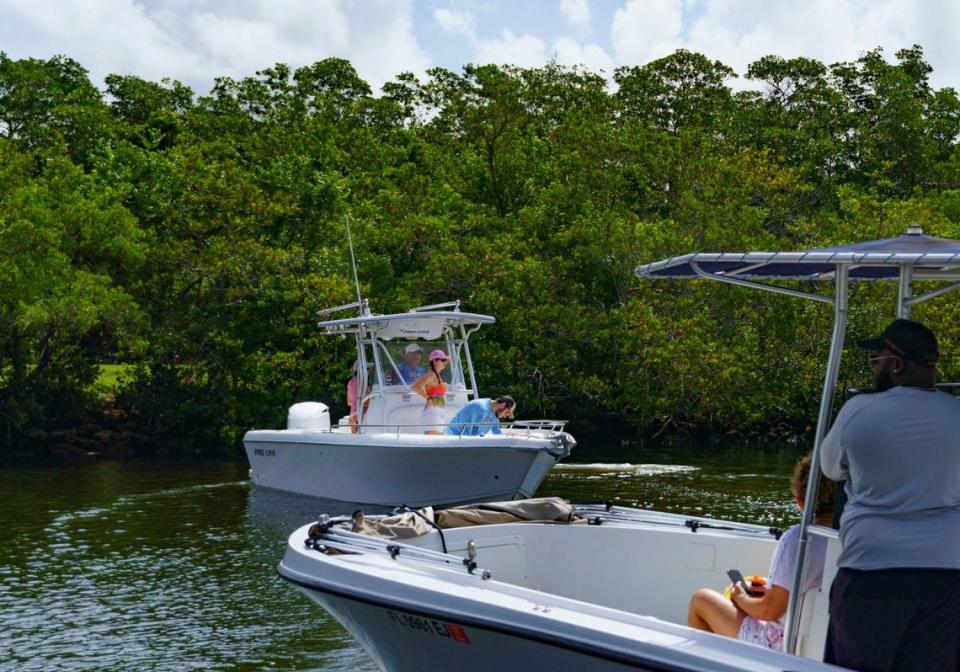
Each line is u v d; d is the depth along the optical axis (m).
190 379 28.23
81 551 12.33
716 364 26.59
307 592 6.05
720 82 56.09
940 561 3.74
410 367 15.73
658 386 28.06
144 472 21.72
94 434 27.72
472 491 14.38
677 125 54.38
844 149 52.25
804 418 29.84
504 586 5.00
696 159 35.56
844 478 4.12
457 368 16.03
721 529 6.42
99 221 27.73
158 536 13.30
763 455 24.38
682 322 27.22
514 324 28.09
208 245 29.11
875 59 59.19
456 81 50.81
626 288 29.97
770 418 30.27
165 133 49.81
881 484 3.84
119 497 17.28
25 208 25.59
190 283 30.00
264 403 27.61
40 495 17.70
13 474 21.39
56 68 54.00
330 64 59.69
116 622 8.98
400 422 15.48
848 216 36.53
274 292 27.36
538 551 6.61
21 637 8.51
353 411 16.45
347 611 5.65
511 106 35.59
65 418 28.50
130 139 48.44
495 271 28.25
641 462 22.52
